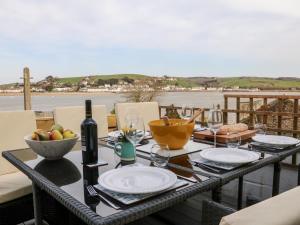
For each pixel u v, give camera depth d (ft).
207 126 7.39
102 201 2.99
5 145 7.03
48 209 6.01
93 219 2.60
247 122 13.88
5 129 7.07
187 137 5.33
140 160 4.75
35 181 4.01
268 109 13.46
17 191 5.93
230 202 7.70
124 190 3.03
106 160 4.80
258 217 1.58
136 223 6.93
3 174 6.91
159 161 4.31
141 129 6.60
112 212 2.73
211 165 4.27
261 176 9.55
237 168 4.17
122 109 9.34
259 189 8.52
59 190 3.40
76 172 4.17
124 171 3.75
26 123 7.45
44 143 4.62
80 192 3.31
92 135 4.59
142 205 2.85
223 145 5.81
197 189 3.34
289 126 13.21
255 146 5.63
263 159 4.68
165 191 3.19
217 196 5.02
